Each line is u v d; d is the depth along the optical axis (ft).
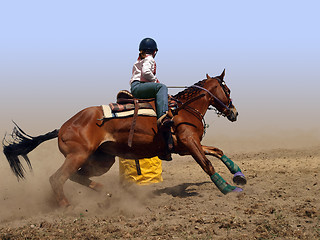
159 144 21.56
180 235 16.01
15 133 21.48
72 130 20.54
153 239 15.69
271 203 20.06
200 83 23.91
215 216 18.28
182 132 21.98
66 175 20.15
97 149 21.97
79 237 16.30
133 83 22.38
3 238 16.19
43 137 21.40
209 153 23.61
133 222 17.87
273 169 32.35
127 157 22.12
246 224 16.87
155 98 21.93
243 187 23.90
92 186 22.86
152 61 22.11
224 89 24.13
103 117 20.86
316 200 20.47
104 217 19.22
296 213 18.16
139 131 21.09
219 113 24.68
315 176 27.76
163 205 20.99
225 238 15.39
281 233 15.61
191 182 28.32
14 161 21.43
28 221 18.76
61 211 20.06
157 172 28.60
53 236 16.39
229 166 23.79
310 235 15.39
